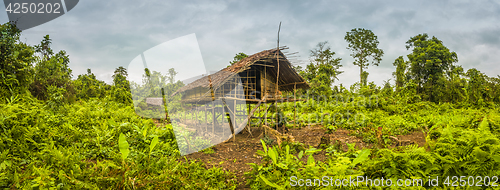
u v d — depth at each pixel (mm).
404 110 14703
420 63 32312
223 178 4605
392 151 3842
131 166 3699
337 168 3342
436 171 3451
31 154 4211
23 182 3141
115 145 5332
